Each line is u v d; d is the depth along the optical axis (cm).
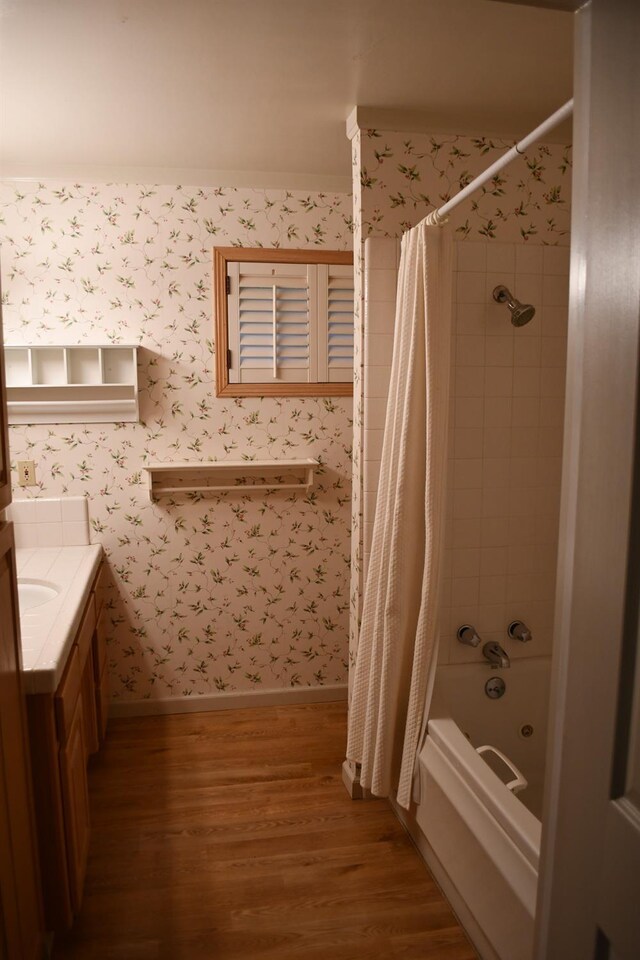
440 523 202
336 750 280
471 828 172
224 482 303
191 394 296
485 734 251
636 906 73
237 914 192
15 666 146
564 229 244
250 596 313
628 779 76
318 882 205
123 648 306
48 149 257
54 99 210
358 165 227
